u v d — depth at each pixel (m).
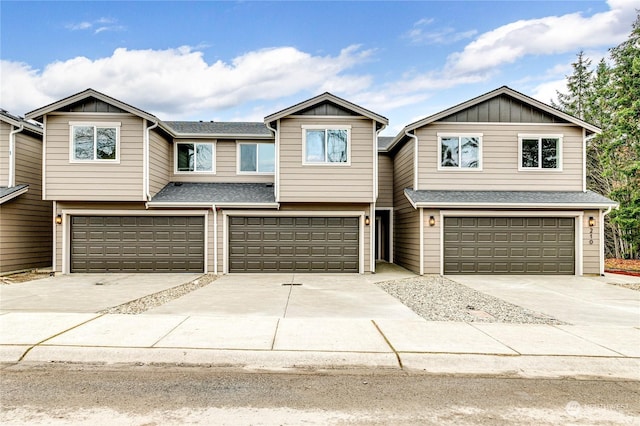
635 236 16.39
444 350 4.84
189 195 13.16
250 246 12.95
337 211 12.89
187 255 12.80
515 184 13.14
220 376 4.23
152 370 4.39
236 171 14.84
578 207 12.23
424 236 12.52
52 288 9.81
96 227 12.68
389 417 3.31
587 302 8.32
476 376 4.29
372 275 12.52
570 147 13.20
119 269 12.71
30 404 3.51
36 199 13.89
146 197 12.28
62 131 12.06
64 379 4.11
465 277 12.02
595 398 3.74
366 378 4.21
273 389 3.89
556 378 4.25
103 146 12.18
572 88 23.89
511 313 7.21
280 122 12.47
